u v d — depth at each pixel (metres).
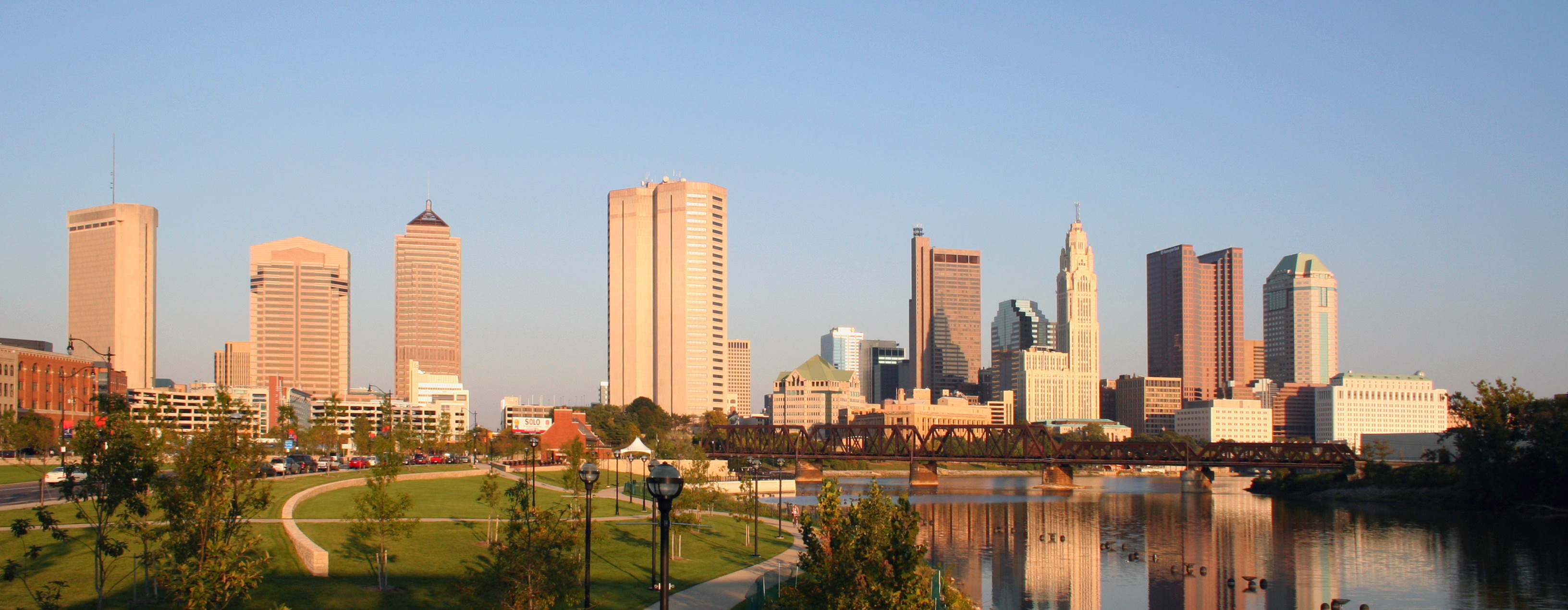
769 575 85.25
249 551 60.09
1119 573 119.38
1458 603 101.44
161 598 63.16
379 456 136.50
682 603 74.94
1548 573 118.06
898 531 48.59
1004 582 113.88
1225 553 135.75
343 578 75.12
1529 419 186.62
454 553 88.44
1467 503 195.75
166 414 72.50
